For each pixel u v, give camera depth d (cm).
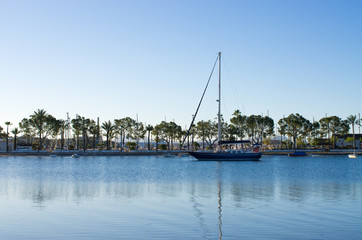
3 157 11356
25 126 13912
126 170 6303
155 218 2089
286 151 13250
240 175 5172
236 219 2059
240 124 15075
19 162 8938
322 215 2161
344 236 1694
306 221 1998
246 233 1753
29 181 4328
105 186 3753
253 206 2480
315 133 15988
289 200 2733
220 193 3152
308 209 2353
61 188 3572
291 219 2048
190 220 2034
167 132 15550
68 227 1877
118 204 2573
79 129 15062
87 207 2453
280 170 6212
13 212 2280
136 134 15525
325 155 12494
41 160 9888
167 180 4422
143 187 3650
